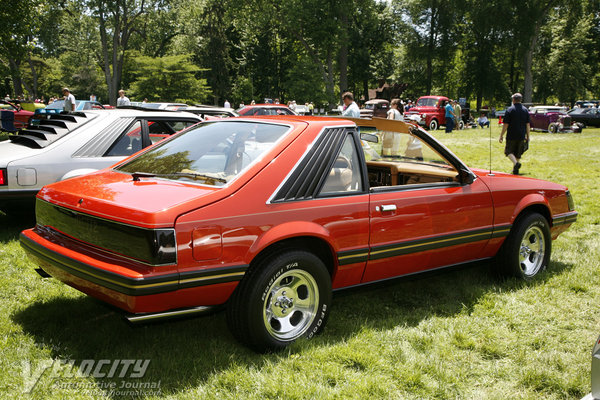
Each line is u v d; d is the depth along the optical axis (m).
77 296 3.97
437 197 3.90
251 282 2.95
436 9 54.88
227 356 3.03
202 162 3.34
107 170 3.67
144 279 2.57
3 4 15.34
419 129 4.03
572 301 4.21
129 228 2.68
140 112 6.23
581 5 50.56
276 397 2.67
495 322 3.78
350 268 3.46
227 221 2.84
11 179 5.20
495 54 55.94
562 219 5.03
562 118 25.20
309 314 3.30
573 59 57.00
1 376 2.74
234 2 42.66
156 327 3.45
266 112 17.98
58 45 60.25
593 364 2.13
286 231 3.04
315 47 45.88
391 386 2.83
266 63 60.34
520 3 45.94
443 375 2.97
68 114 6.09
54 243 3.12
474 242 4.22
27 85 63.94
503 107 56.62
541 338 3.50
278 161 3.15
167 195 2.87
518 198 4.54
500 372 3.06
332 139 3.42
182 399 2.60
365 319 3.78
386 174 4.59
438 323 3.71
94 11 45.31
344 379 2.88
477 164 13.02
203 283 2.75
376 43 62.94
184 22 50.03
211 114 13.41
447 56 55.44
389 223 3.59
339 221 3.31
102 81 59.28
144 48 56.00
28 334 3.25
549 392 2.87
